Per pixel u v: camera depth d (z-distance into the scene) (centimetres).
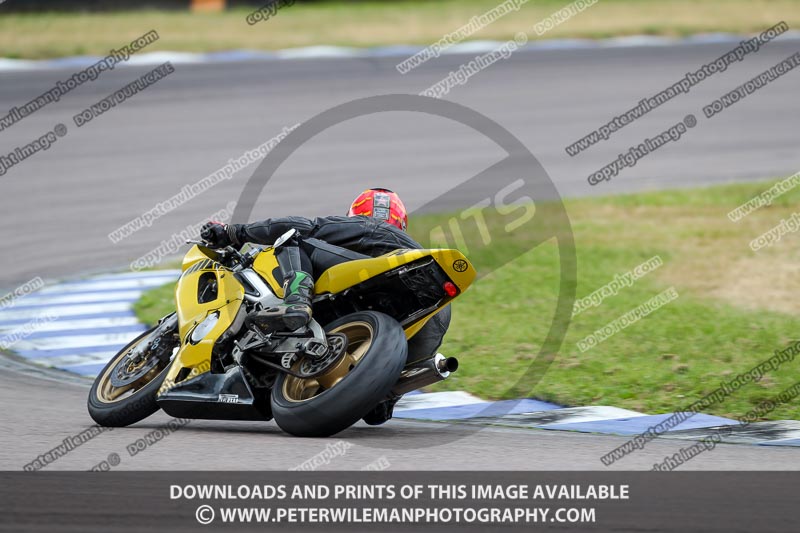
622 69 9131
